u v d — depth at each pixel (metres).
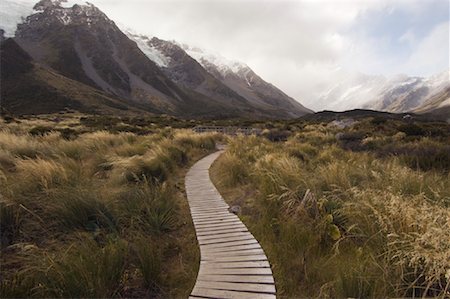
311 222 5.48
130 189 6.86
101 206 5.78
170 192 7.65
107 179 8.45
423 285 3.74
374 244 4.67
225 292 3.76
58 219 5.39
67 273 3.79
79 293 3.68
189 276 4.37
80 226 5.32
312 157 12.28
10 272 4.21
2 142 11.09
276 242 5.26
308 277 4.25
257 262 4.50
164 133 22.62
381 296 3.60
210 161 13.97
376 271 4.02
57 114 90.81
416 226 4.36
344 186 6.82
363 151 14.62
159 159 10.20
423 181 6.68
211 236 5.48
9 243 4.86
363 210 5.31
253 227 5.84
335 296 3.78
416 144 13.59
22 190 6.14
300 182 7.00
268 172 7.64
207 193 8.39
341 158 11.51
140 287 4.14
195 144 18.48
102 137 15.56
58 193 5.95
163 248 5.22
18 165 7.86
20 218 5.30
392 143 15.83
